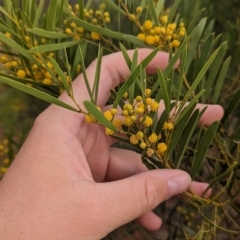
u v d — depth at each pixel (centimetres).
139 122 17
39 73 22
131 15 21
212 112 23
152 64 22
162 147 17
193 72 23
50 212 19
